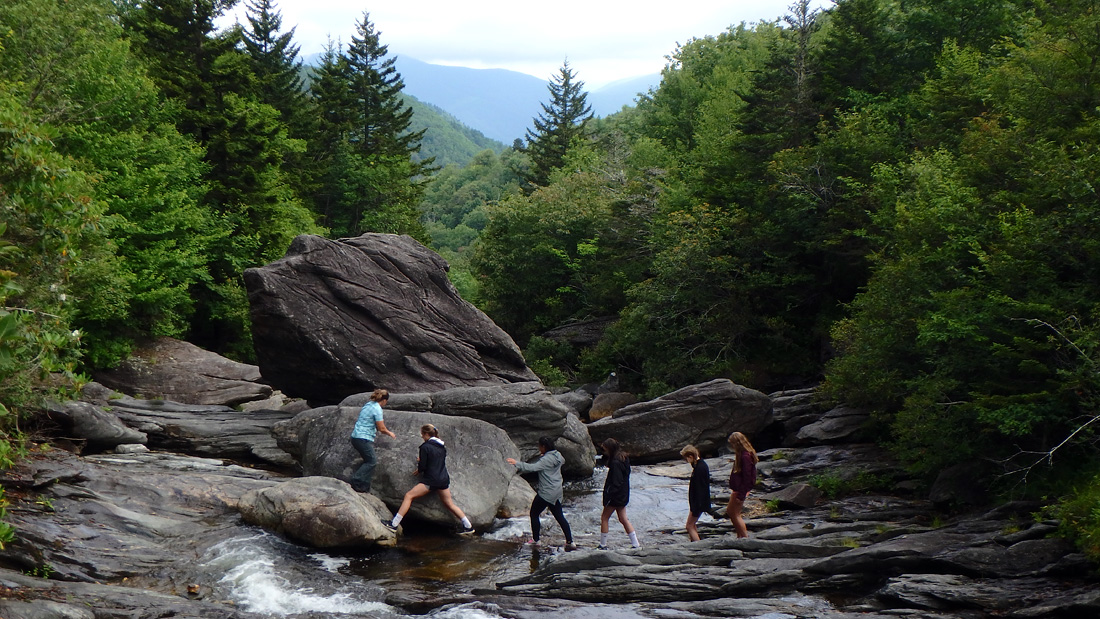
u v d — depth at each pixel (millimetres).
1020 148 16000
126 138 26297
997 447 13266
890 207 21984
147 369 24453
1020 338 11953
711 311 32562
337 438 14711
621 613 9344
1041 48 17578
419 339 20469
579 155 70875
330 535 11570
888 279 16906
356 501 12188
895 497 15156
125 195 26078
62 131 23594
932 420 13500
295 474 16391
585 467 18922
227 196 34250
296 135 50375
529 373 22359
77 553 10008
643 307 33156
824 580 10125
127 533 11141
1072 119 16594
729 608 9398
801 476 17469
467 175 188000
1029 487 12203
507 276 45844
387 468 13812
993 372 13133
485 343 21734
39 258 9750
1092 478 11023
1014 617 8406
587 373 38469
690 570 10602
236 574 10125
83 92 25656
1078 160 12992
